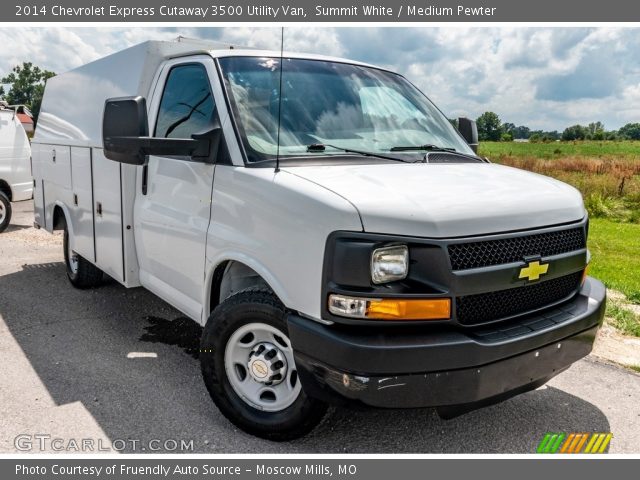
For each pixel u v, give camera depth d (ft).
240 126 11.34
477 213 9.32
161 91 14.03
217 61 12.43
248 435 11.25
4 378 13.64
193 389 13.21
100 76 17.34
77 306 19.12
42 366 14.35
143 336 16.56
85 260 19.98
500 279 9.32
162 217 13.30
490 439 11.46
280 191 9.89
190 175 12.26
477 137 15.93
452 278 8.84
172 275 13.29
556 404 13.08
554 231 10.33
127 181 14.70
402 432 11.57
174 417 11.91
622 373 14.87
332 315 9.00
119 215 15.07
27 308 18.86
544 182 11.53
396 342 8.68
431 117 14.46
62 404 12.40
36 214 24.00
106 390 13.08
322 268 9.09
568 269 10.60
